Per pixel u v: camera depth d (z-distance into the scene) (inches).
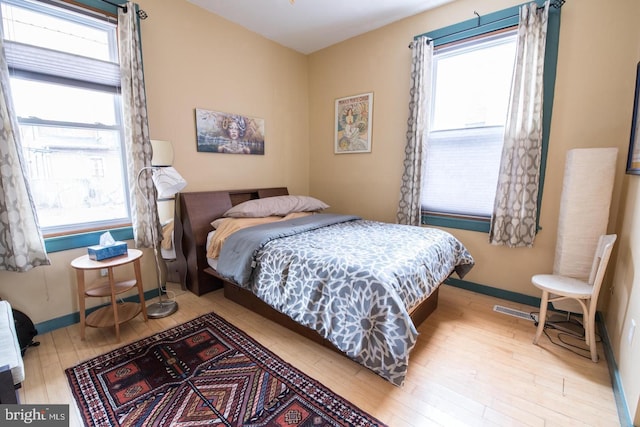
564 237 85.1
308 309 68.4
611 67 81.7
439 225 117.3
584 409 56.6
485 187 106.0
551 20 87.8
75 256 86.6
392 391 61.0
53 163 83.0
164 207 105.0
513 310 97.0
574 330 84.4
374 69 129.5
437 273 80.4
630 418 49.9
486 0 98.7
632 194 70.9
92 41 86.8
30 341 75.5
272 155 143.8
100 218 93.4
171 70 103.7
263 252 82.4
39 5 76.1
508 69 98.0
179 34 104.7
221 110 120.6
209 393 59.9
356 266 65.0
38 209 81.4
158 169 87.7
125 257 82.7
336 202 152.4
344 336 62.5
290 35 133.2
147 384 62.4
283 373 66.1
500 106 100.7
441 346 76.7
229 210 112.1
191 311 95.3
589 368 68.2
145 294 104.3
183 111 108.7
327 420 53.5
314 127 157.6
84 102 86.6
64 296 85.4
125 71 89.0
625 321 62.1
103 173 92.6
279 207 119.8
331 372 66.6
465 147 108.7
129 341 78.3
